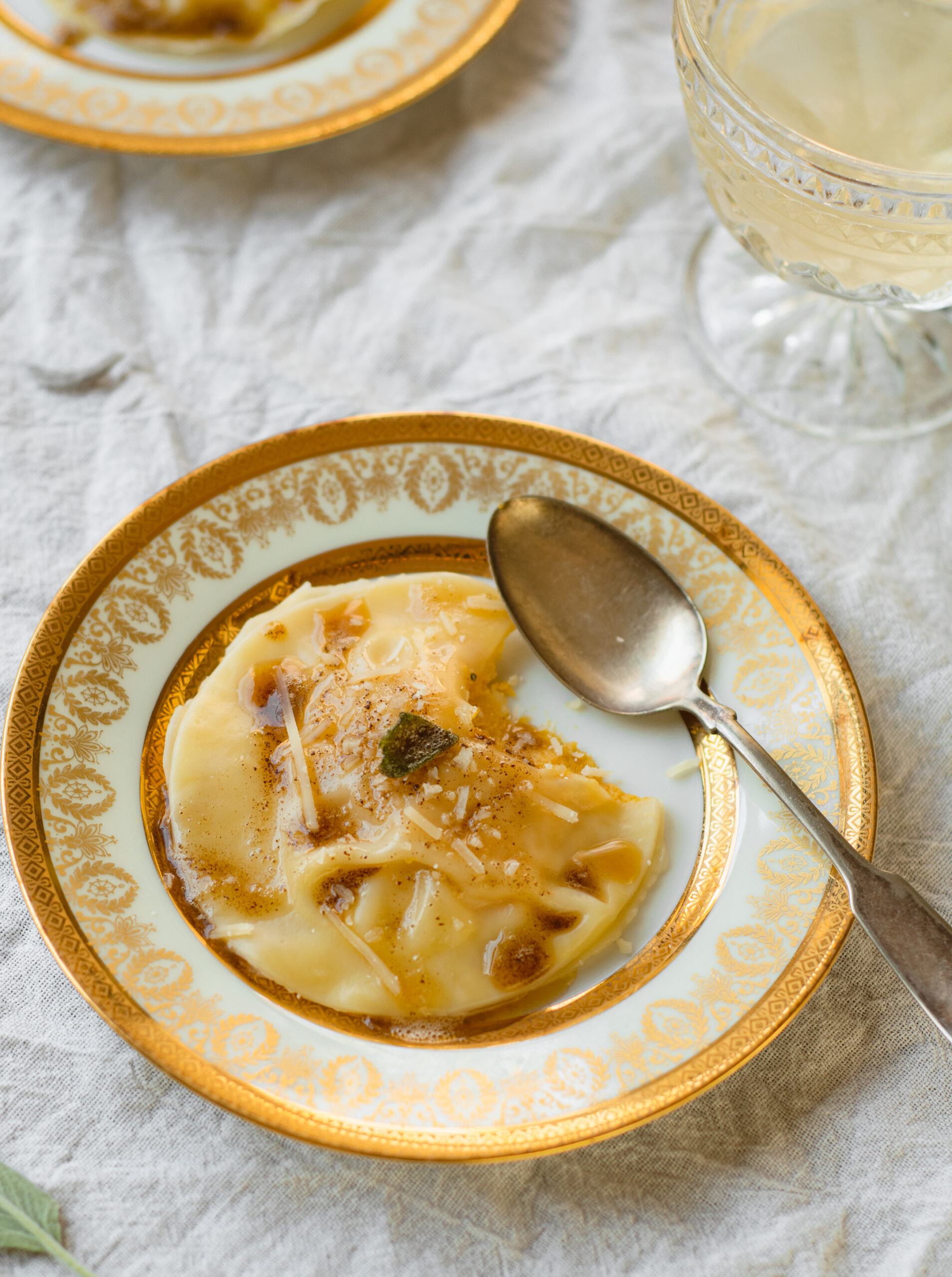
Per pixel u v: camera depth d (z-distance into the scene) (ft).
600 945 1.45
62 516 1.68
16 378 1.75
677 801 1.51
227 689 1.52
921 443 1.78
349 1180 1.41
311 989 1.41
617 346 1.83
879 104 1.63
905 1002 1.49
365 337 1.82
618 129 1.96
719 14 1.66
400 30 1.90
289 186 1.91
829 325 1.84
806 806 1.45
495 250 1.89
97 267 1.82
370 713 1.49
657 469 1.61
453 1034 1.41
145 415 1.74
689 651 1.55
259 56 1.87
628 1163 1.43
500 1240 1.40
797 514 1.73
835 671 1.52
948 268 1.57
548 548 1.59
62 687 1.48
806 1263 1.40
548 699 1.56
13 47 1.84
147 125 1.80
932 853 1.56
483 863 1.45
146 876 1.43
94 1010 1.38
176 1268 1.38
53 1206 1.38
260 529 1.58
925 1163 1.43
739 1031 1.37
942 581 1.70
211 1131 1.42
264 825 1.47
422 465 1.61
